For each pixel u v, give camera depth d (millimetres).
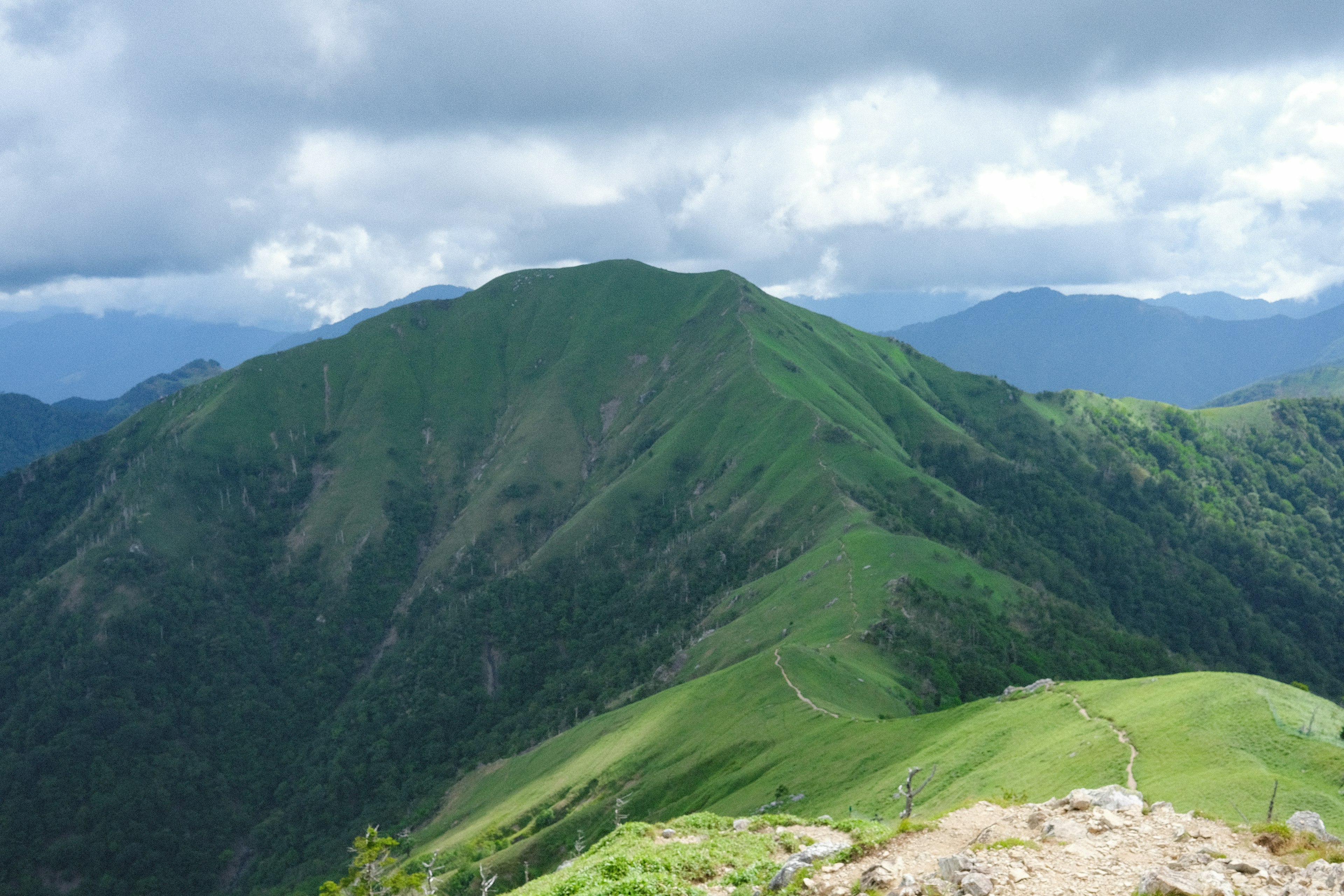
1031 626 175000
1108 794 29078
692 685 142875
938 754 80750
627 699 179000
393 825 188125
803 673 125938
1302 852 23688
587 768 137000
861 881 24422
